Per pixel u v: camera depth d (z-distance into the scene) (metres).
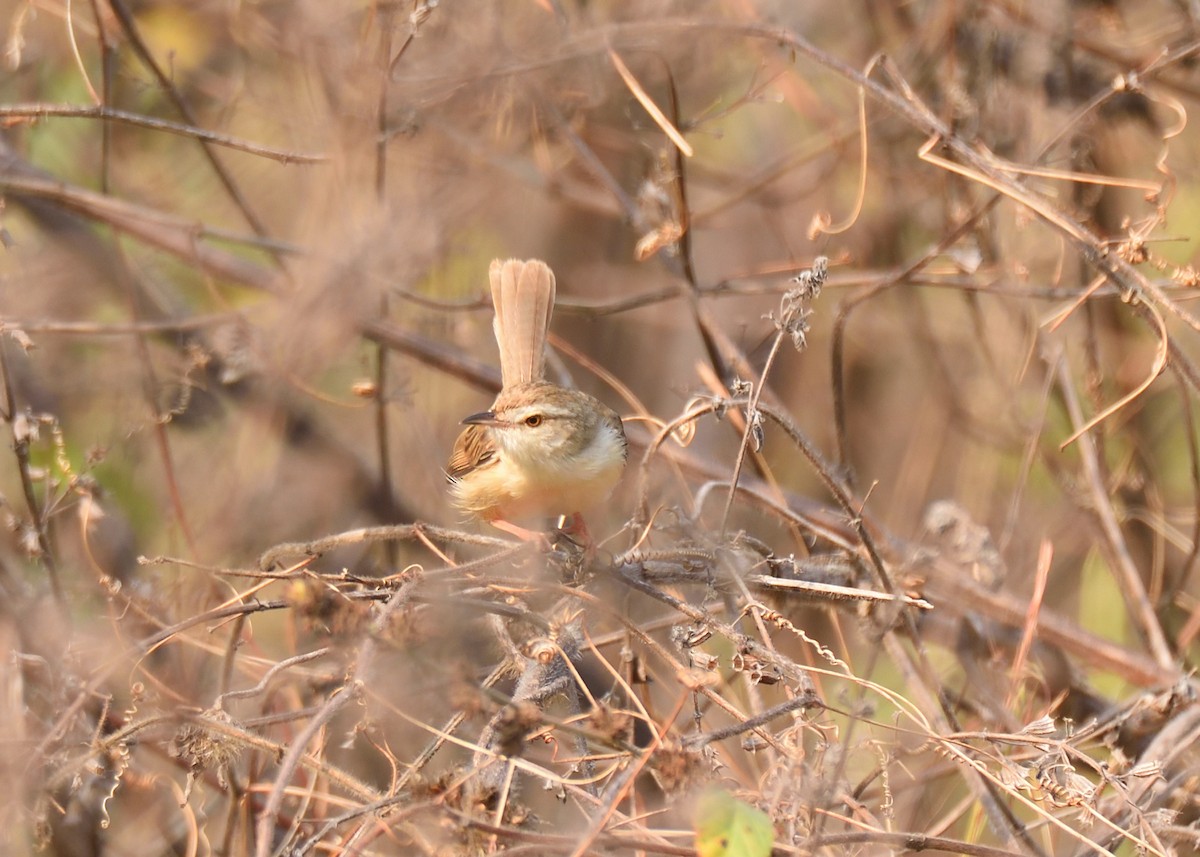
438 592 6.80
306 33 10.57
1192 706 9.27
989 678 10.38
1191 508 12.81
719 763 7.46
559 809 7.88
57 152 13.08
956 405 13.83
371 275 10.12
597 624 9.20
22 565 10.13
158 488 11.20
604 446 9.68
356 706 8.27
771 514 10.70
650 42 11.16
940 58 12.78
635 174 13.66
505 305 10.98
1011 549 13.21
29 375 11.01
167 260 12.90
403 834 7.66
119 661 7.29
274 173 13.07
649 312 15.52
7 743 7.26
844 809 7.47
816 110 14.24
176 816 9.56
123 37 12.08
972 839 9.23
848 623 12.13
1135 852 8.06
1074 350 13.15
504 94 11.37
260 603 7.14
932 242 13.73
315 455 11.95
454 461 10.13
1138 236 9.28
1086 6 12.71
